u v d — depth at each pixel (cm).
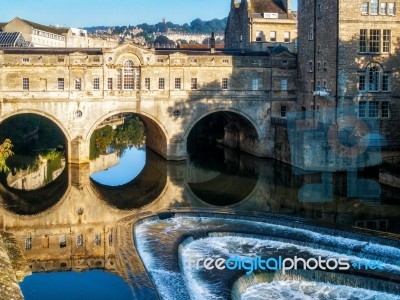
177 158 8725
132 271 3972
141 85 8506
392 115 7488
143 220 5438
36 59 8081
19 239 4938
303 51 8581
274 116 8906
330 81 7625
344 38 7381
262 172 8069
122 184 7700
